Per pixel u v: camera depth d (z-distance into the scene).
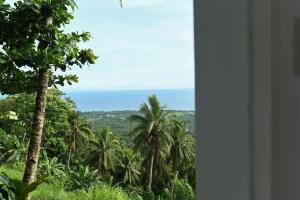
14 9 6.41
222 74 0.51
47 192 13.50
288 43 0.49
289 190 0.49
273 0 0.49
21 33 6.49
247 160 0.49
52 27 6.68
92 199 12.11
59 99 30.61
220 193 0.51
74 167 31.02
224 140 0.51
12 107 25.92
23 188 5.07
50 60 6.90
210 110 0.52
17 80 7.57
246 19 0.49
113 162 33.28
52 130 30.30
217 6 0.51
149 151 31.56
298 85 0.48
